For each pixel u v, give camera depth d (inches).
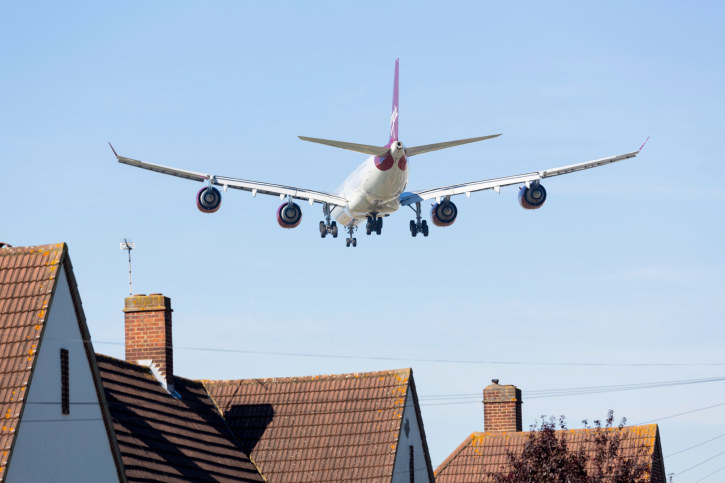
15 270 4387.3
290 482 6058.1
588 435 7490.2
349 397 6382.9
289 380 6624.0
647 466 6058.1
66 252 4431.6
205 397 6614.2
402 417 6161.4
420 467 6392.7
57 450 4190.5
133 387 5954.7
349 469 5999.0
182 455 5728.3
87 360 4468.5
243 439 6363.2
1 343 4168.3
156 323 6274.6
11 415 3978.8
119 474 4557.1
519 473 5935.0
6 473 3878.0
